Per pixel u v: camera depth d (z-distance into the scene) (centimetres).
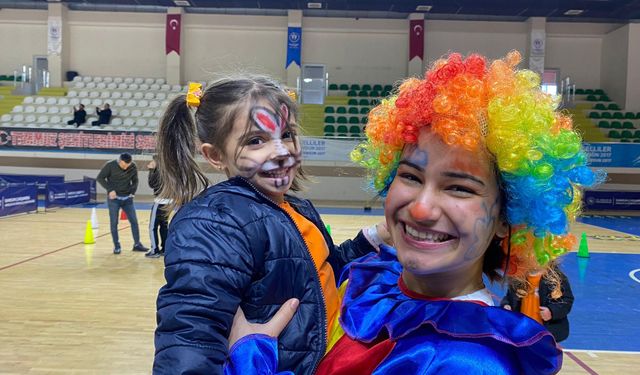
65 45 1852
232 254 111
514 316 97
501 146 95
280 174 130
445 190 97
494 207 99
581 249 779
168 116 145
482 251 100
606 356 363
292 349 113
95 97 1780
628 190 1608
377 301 115
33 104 1750
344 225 1048
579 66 1883
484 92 97
